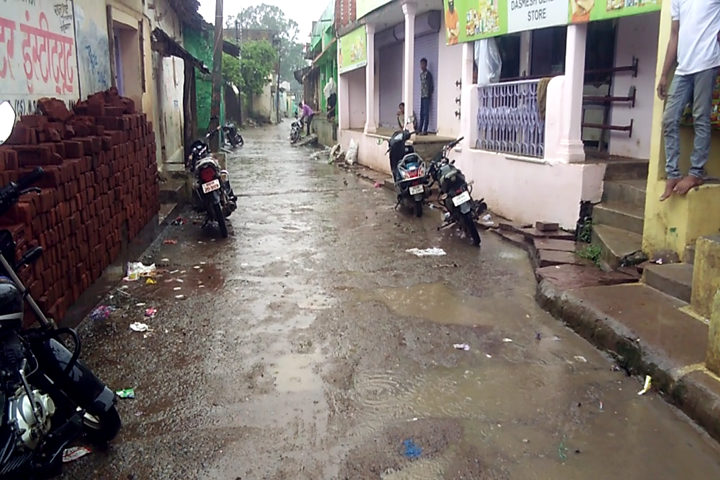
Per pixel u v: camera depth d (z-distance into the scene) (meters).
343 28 17.70
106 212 5.45
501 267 6.43
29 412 2.52
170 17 14.02
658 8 5.89
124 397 3.66
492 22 8.53
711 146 5.77
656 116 5.42
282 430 3.32
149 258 6.79
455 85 12.71
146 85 9.80
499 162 8.70
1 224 3.58
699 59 4.88
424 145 12.02
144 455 3.09
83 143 4.89
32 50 5.22
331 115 23.84
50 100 5.36
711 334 3.48
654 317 4.32
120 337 4.55
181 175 10.38
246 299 5.43
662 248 5.45
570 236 7.11
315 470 2.97
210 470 2.97
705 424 3.28
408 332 4.67
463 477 2.91
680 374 3.54
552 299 5.04
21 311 2.56
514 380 3.88
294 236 7.96
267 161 18.38
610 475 2.91
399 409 3.54
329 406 3.57
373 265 6.54
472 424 3.37
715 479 2.87
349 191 12.01
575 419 3.41
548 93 7.52
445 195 7.65
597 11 6.61
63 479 2.89
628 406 3.54
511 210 8.44
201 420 3.42
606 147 8.54
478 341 4.49
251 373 3.99
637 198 6.71
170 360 4.18
